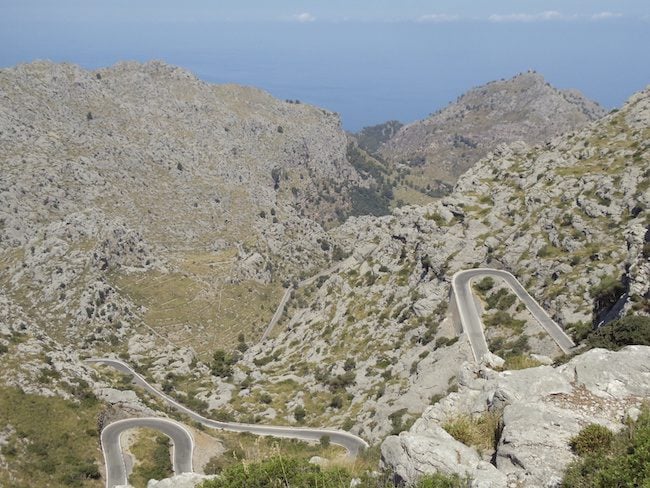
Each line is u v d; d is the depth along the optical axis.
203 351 152.88
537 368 22.25
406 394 67.81
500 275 90.81
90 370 91.31
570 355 36.56
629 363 21.02
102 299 152.75
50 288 152.62
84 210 181.88
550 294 78.50
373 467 24.08
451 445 19.97
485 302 84.81
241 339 160.25
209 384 114.00
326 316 116.94
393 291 106.56
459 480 17.50
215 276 188.88
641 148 105.69
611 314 60.22
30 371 79.06
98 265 164.75
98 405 79.31
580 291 74.75
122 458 69.81
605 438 17.08
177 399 104.50
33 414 71.12
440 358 71.88
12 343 84.38
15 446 64.81
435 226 112.12
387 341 93.44
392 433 62.00
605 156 110.31
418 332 87.81
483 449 20.14
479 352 70.75
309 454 68.06
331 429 77.56
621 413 19.02
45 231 170.38
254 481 21.17
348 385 88.75
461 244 100.94
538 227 96.50
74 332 142.50
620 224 87.31
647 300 50.41
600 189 96.19
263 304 185.38
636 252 58.38
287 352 114.31
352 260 131.50
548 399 20.33
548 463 17.12
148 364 131.00
